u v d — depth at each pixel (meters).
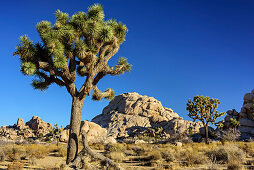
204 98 31.77
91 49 9.63
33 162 11.21
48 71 9.84
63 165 8.61
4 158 12.73
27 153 15.20
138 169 9.20
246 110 44.97
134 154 15.73
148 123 55.59
